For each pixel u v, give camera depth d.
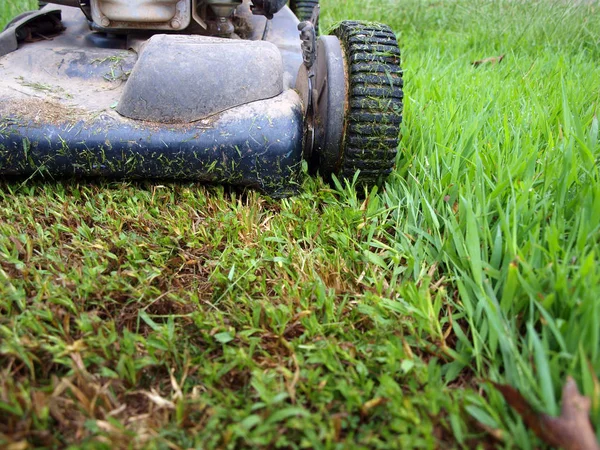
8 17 1.22
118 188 0.60
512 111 0.76
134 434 0.34
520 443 0.34
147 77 0.56
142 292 0.46
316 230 0.55
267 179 0.57
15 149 0.56
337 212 0.58
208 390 0.39
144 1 0.64
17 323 0.41
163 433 0.35
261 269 0.51
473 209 0.53
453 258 0.49
